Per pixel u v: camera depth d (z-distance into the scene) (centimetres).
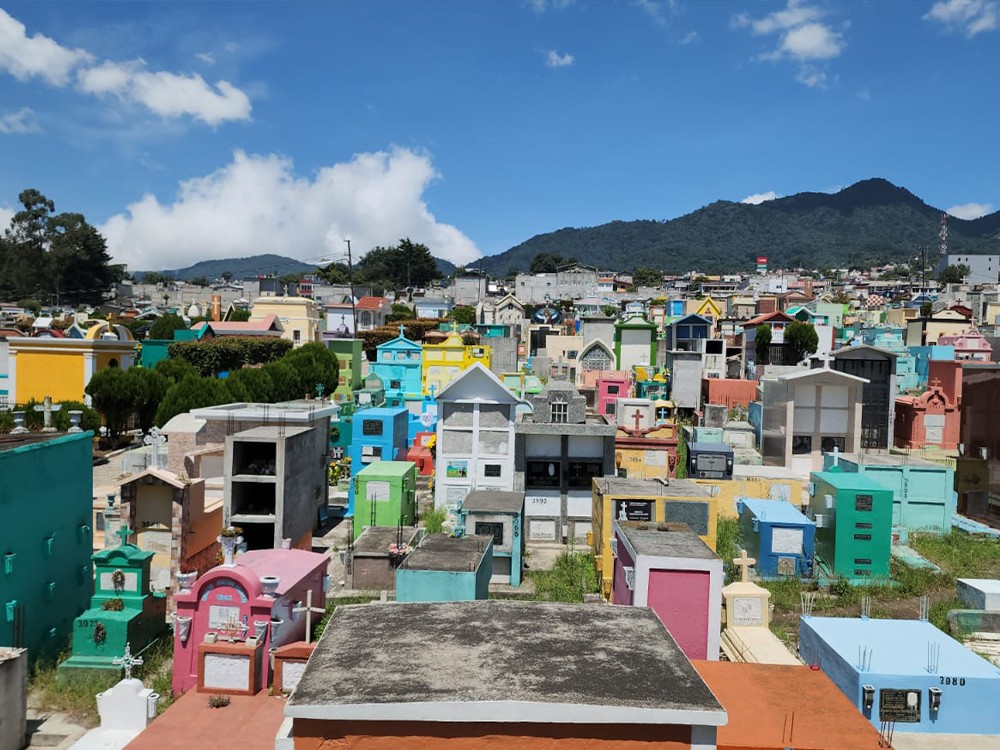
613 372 6134
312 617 1795
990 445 3175
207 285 17650
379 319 10969
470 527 2438
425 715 767
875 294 16000
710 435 4212
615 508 2295
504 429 3095
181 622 1605
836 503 2473
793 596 2300
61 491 1970
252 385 4831
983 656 1698
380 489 2844
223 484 2753
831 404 4041
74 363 4947
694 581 1599
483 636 947
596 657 891
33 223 13762
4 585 1731
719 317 9062
